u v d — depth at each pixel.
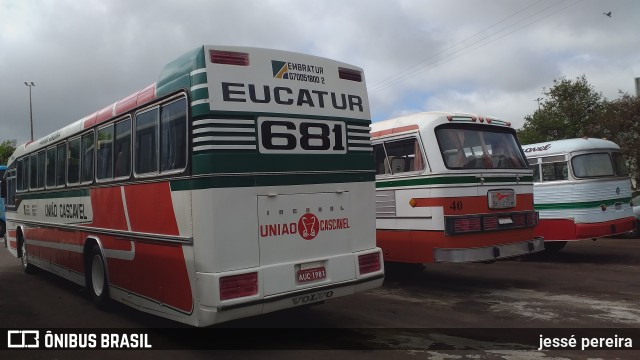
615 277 9.12
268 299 5.14
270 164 5.31
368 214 6.20
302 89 5.68
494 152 8.76
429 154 8.09
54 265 9.42
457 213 7.97
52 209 9.38
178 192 5.25
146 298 5.98
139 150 6.13
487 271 10.27
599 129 25.84
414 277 9.73
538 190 11.36
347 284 5.82
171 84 5.47
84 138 7.90
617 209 11.17
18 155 11.64
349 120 6.08
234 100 5.13
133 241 6.23
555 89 31.77
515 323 6.31
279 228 5.33
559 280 9.02
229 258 4.96
